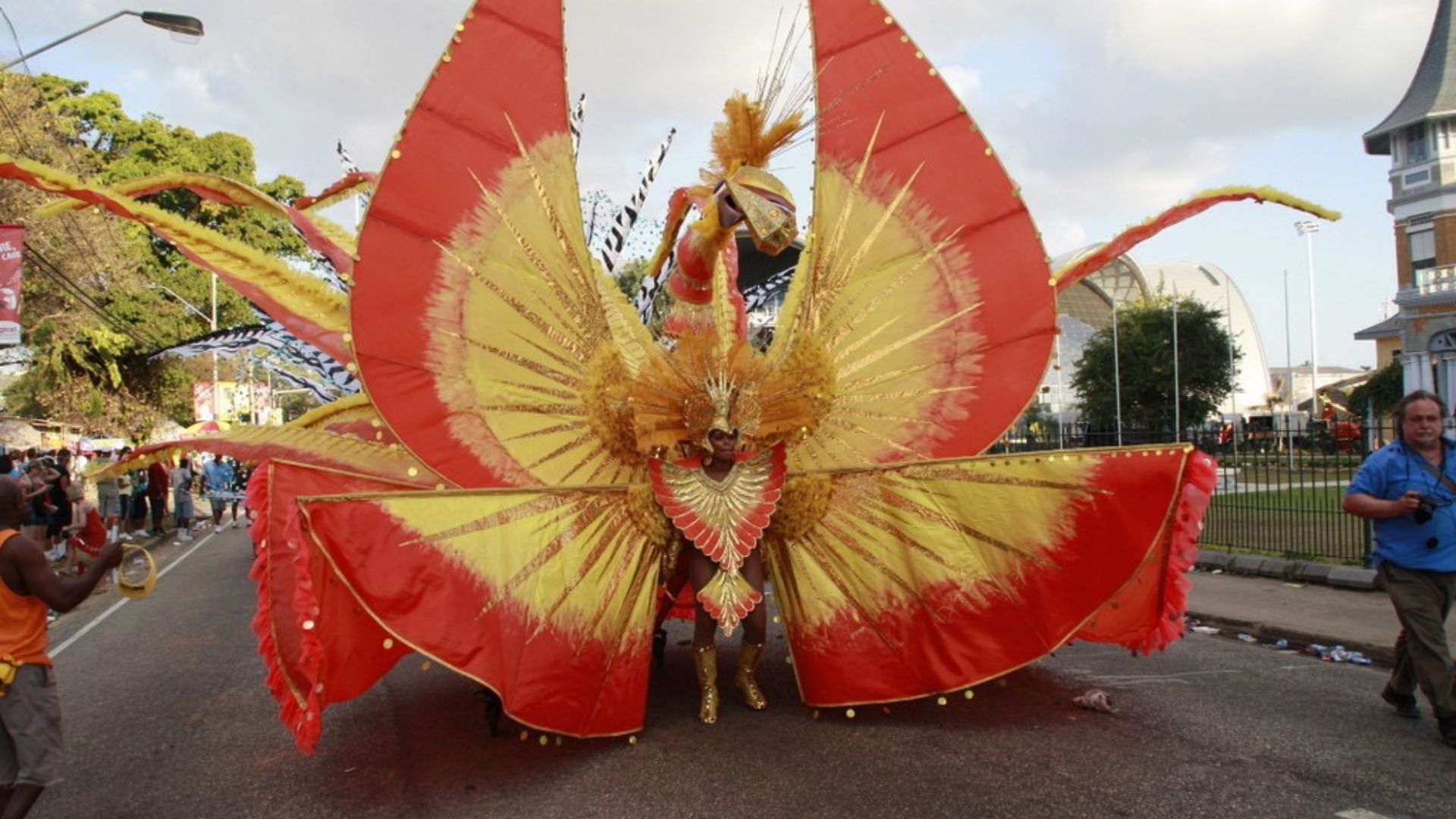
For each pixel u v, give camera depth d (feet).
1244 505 39.63
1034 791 14.34
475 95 17.93
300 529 14.15
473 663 15.31
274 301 19.34
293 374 31.14
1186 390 145.18
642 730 18.10
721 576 17.72
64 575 41.83
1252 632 25.38
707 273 20.13
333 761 17.04
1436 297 109.91
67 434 91.35
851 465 19.60
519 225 18.37
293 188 109.81
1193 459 16.67
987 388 19.80
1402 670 17.61
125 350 92.27
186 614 35.29
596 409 18.88
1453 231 113.29
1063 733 17.07
